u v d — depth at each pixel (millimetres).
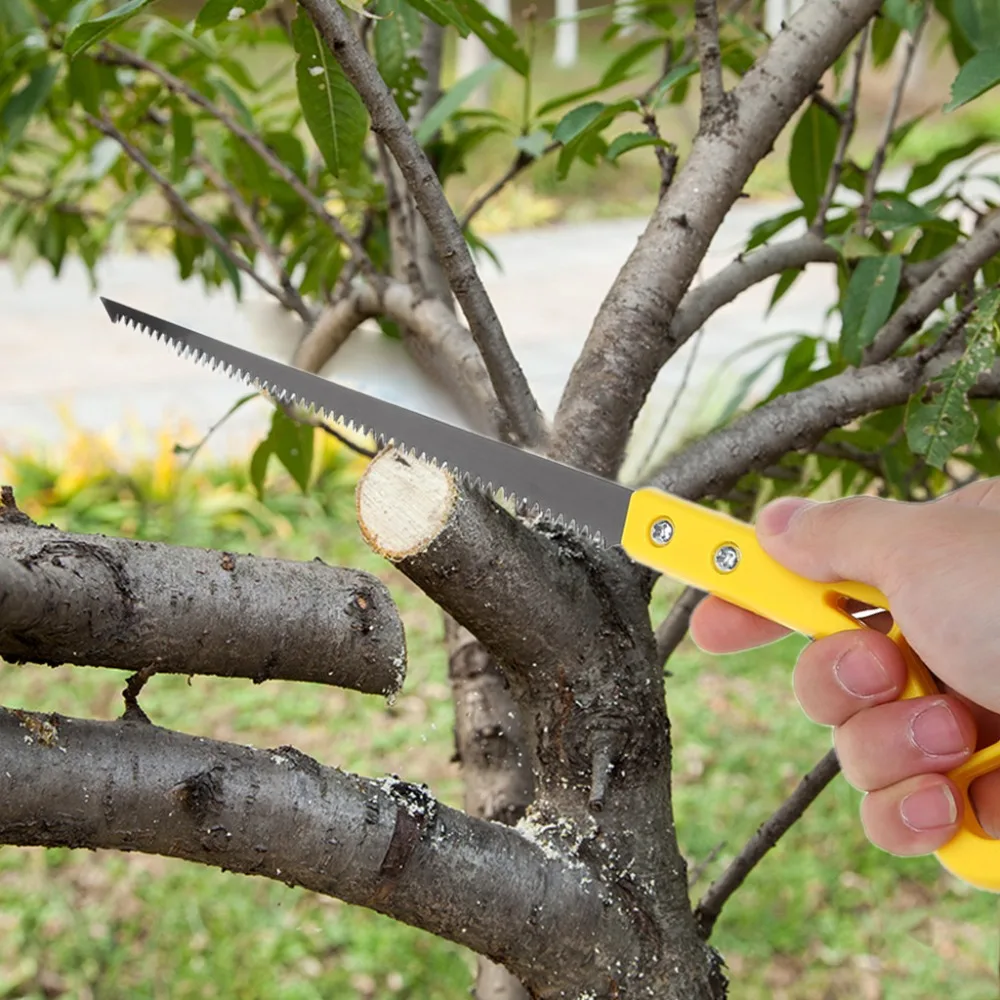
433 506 1067
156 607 954
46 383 8781
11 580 849
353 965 4039
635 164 14297
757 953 4133
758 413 1442
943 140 12734
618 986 1090
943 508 1090
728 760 5191
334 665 1054
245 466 7191
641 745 1142
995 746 1136
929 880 4535
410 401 1450
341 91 1300
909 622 1057
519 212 13344
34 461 7078
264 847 948
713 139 1333
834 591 1139
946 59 14367
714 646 1386
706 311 1467
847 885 4473
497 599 1090
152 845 920
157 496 7031
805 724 5477
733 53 1855
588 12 2021
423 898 1010
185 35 1885
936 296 1502
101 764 894
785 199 11672
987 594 1014
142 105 2201
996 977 4043
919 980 4039
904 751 1129
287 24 2080
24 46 1912
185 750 937
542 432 1248
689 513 1146
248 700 5508
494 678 1545
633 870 1118
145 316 1324
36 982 3922
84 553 939
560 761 1137
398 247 1731
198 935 4129
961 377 1322
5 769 857
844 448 1895
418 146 1078
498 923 1037
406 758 5121
